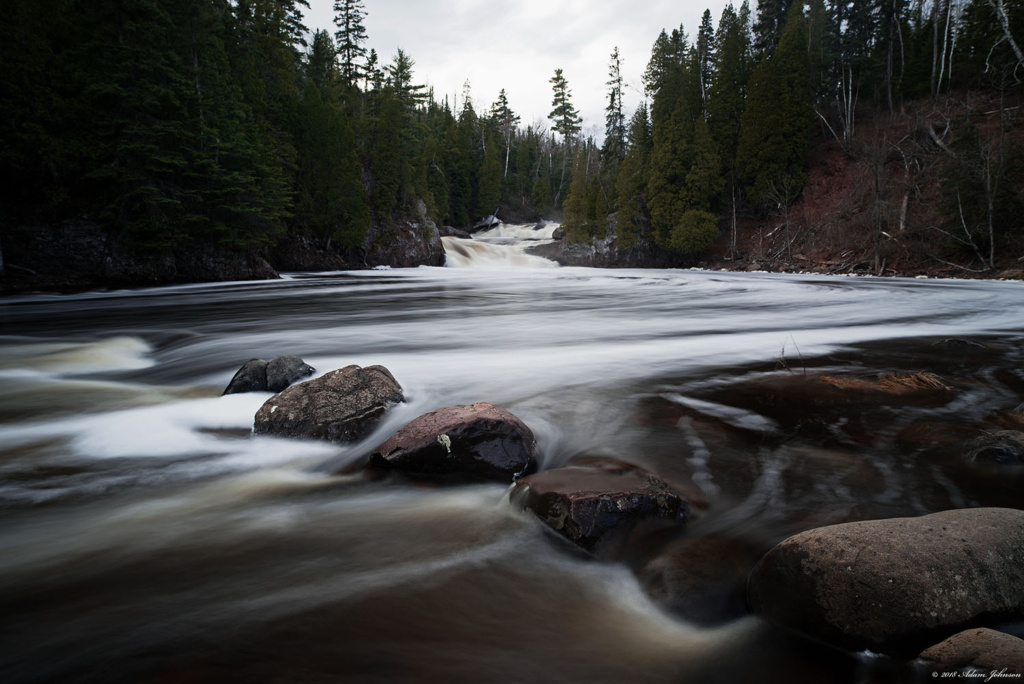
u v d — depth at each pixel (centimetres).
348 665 206
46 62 2197
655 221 4603
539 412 541
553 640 226
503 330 1157
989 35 3900
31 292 2125
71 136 2255
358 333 1116
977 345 887
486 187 7306
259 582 263
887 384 636
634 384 654
